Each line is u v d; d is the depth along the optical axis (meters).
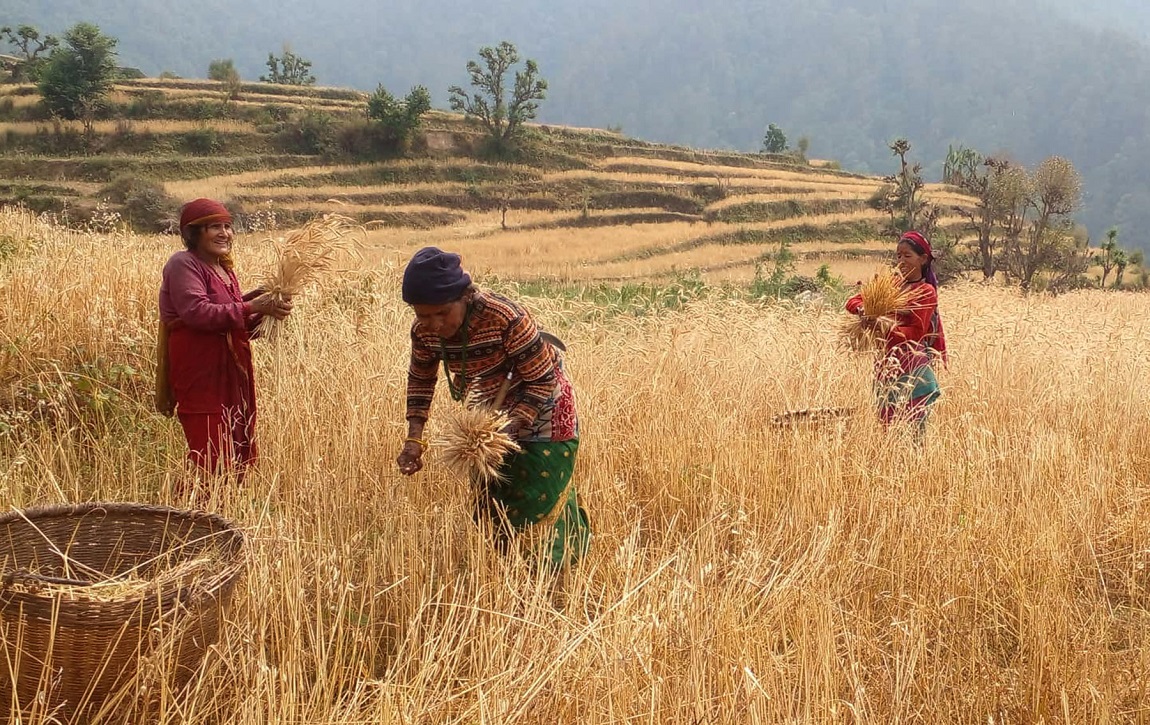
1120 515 5.67
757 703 3.37
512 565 4.27
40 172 69.19
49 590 3.08
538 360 4.36
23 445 5.25
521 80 89.25
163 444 5.66
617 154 98.25
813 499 5.43
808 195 80.62
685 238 66.38
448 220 71.19
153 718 3.23
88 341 6.69
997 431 6.79
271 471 5.24
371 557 4.32
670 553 4.83
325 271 5.18
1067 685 3.92
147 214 57.22
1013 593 4.59
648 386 6.82
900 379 6.73
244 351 5.19
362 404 5.66
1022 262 34.25
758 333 8.16
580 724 3.37
